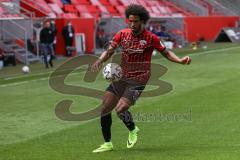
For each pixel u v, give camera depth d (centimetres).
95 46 9762
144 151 2523
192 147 2595
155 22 12031
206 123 3219
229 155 2397
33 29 8812
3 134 3067
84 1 11269
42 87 5212
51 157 2466
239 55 8881
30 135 3031
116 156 2423
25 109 3941
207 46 11519
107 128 2494
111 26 10462
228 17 14025
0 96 4644
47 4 10262
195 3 14350
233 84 5075
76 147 2669
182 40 11981
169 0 14138
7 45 8294
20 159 2452
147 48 2380
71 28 9194
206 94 4434
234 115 3459
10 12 8688
